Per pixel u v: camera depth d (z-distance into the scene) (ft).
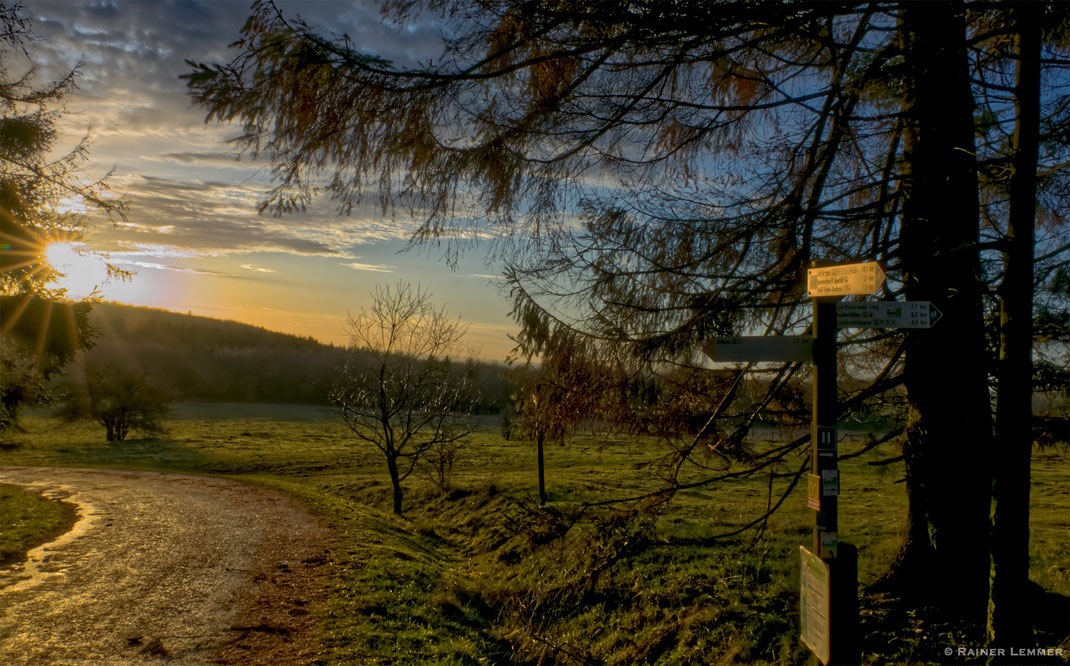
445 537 61.00
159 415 159.53
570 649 19.62
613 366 18.80
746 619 25.57
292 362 349.82
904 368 21.26
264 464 119.24
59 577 36.94
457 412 77.77
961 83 19.08
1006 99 19.36
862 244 20.43
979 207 21.53
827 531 11.52
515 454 120.88
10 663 25.03
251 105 13.79
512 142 16.65
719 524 43.78
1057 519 46.75
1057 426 18.11
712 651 24.26
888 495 59.16
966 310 19.39
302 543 48.57
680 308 18.51
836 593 11.04
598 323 18.90
